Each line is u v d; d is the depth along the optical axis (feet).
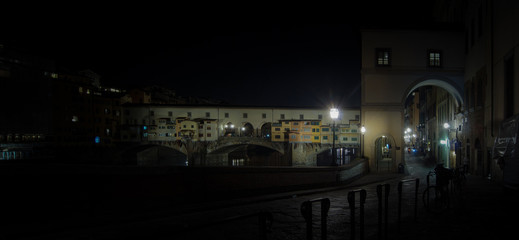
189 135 266.57
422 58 96.63
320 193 51.19
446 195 37.58
